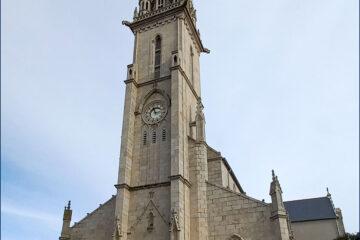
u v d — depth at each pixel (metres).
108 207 39.81
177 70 43.81
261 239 32.88
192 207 36.88
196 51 55.69
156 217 36.00
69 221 40.34
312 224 67.56
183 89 44.00
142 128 43.22
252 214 34.41
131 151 41.66
